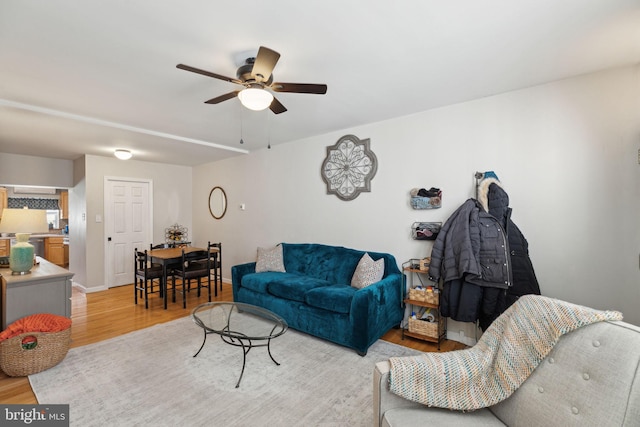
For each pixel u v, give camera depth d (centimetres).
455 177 299
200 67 221
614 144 225
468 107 291
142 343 292
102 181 519
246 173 520
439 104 301
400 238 336
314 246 401
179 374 235
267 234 484
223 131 393
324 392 212
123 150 458
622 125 222
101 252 514
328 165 399
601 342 109
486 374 133
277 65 221
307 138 425
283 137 425
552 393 113
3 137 394
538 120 256
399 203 337
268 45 194
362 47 197
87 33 178
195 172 639
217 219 581
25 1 150
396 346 287
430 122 315
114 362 254
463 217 267
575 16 165
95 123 337
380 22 170
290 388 217
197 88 256
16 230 277
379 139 353
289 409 194
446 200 304
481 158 284
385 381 132
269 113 323
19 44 189
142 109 306
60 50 197
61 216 738
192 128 377
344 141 382
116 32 178
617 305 224
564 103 245
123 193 547
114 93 265
